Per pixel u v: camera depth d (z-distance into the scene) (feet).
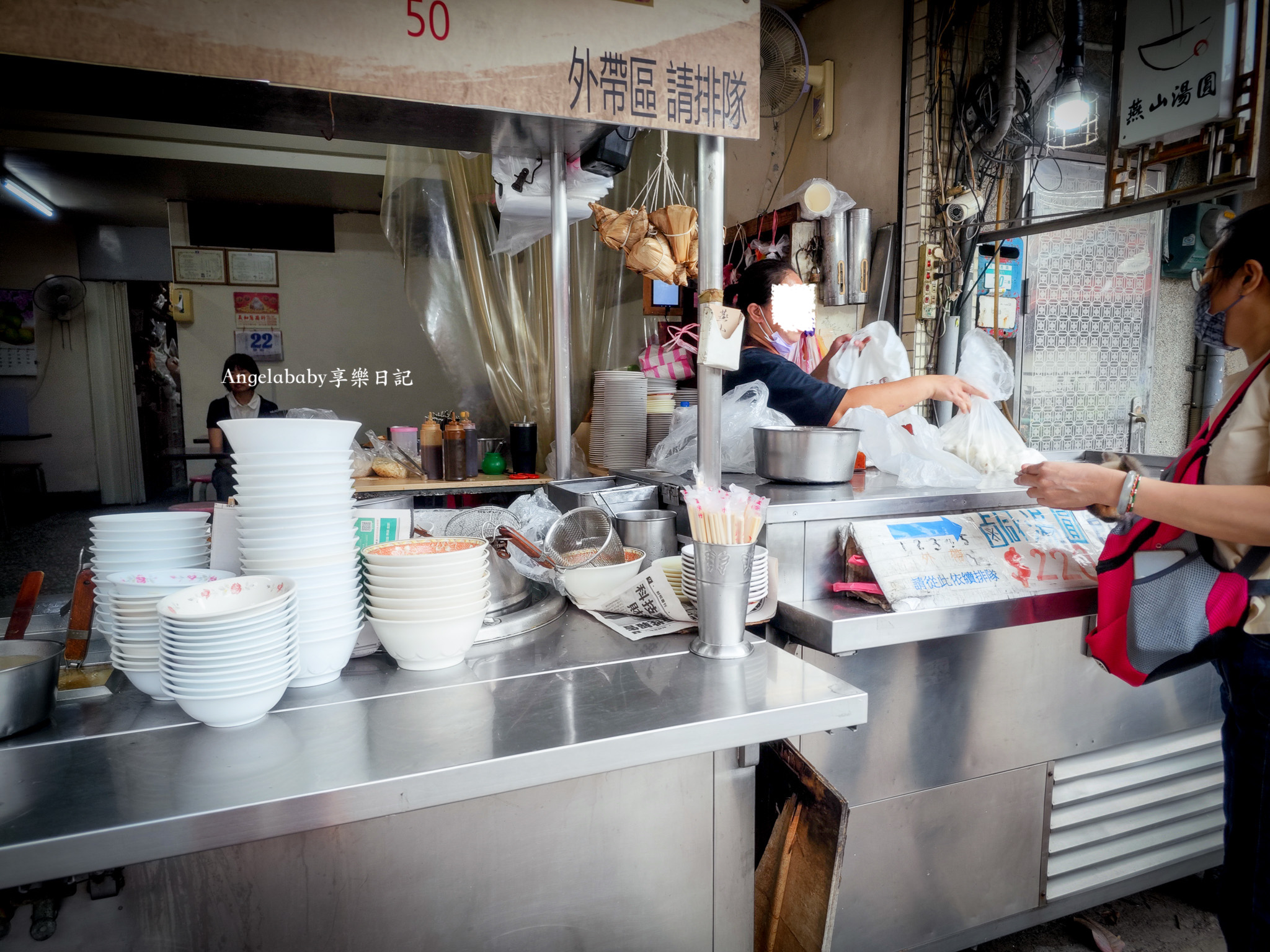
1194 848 7.07
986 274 11.87
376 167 18.53
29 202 22.02
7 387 26.21
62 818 2.61
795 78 12.34
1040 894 6.41
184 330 22.04
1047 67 11.62
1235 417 4.41
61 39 3.38
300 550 3.61
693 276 5.42
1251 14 7.95
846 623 4.68
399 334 23.94
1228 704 4.75
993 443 6.55
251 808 2.70
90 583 3.91
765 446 6.16
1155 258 13.52
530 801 3.58
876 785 5.60
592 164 6.30
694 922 4.09
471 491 12.75
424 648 3.87
